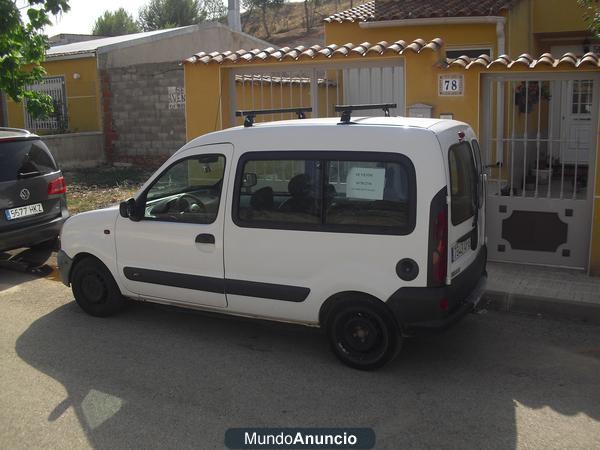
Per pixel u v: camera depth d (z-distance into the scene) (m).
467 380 4.71
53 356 5.22
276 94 9.49
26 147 8.18
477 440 3.89
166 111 17.34
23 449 3.84
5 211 7.75
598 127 6.69
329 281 4.79
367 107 5.22
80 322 6.04
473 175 5.19
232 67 8.53
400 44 7.85
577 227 7.03
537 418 4.14
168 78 17.17
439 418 4.16
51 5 10.99
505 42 11.16
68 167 17.41
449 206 4.52
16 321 6.09
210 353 5.27
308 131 4.93
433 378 4.75
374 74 9.41
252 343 5.48
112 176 15.76
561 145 7.89
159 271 5.58
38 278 7.65
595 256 6.86
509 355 5.17
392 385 4.64
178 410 4.30
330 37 12.59
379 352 4.77
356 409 4.29
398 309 4.58
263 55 8.30
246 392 4.55
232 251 5.16
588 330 5.71
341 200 4.73
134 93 17.72
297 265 4.91
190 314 6.20
